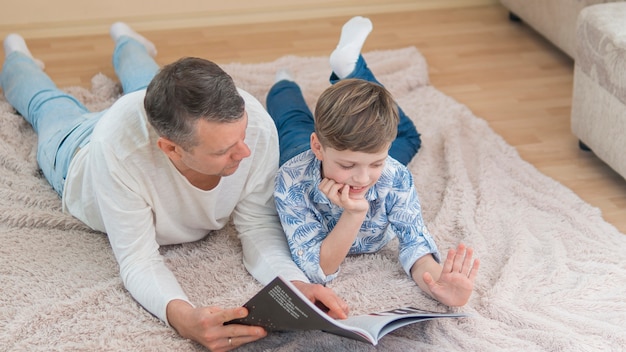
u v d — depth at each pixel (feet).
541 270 5.86
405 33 10.37
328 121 4.77
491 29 10.50
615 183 7.17
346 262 5.93
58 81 8.89
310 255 5.49
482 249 6.06
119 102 5.28
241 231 5.86
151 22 10.43
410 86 8.70
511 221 6.40
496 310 5.39
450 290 5.25
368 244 5.93
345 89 4.82
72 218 6.30
